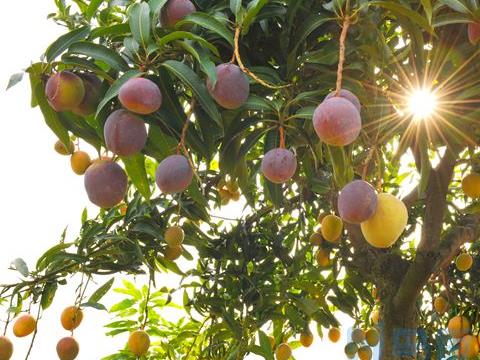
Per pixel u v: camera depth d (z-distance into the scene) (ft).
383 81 6.53
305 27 5.41
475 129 6.43
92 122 5.65
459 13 5.25
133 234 7.98
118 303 10.41
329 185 7.85
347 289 9.45
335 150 5.59
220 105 5.22
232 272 8.92
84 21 7.39
